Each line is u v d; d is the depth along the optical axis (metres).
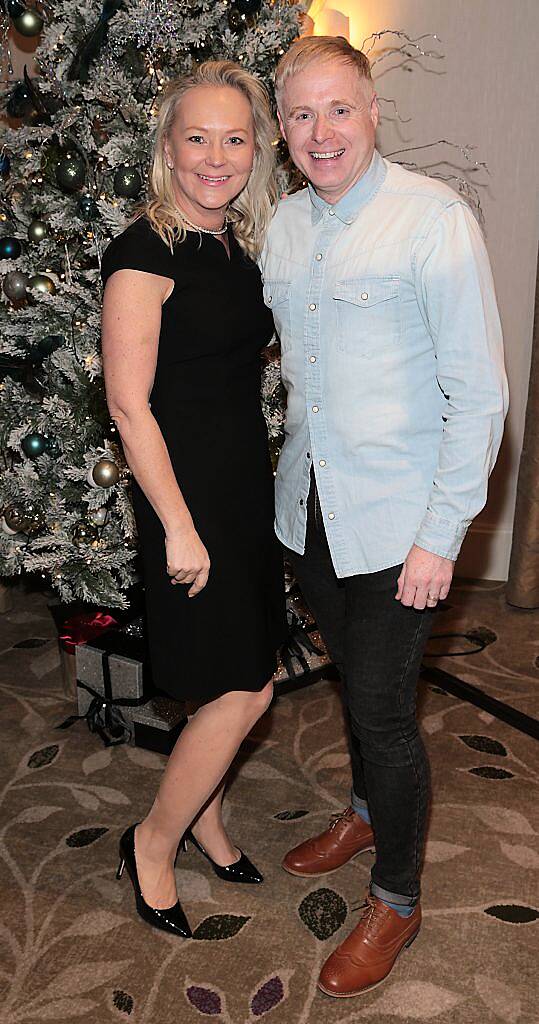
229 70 1.60
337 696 2.81
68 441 2.51
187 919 1.96
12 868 2.11
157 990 1.79
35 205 2.50
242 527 1.72
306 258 1.61
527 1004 1.75
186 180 1.59
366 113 1.51
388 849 1.76
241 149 1.59
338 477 1.61
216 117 1.55
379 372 1.53
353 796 2.09
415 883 1.80
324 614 1.82
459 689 2.81
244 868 2.08
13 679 2.90
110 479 2.38
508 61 3.10
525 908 1.99
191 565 1.62
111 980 1.81
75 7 2.29
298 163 1.54
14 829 2.23
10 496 2.65
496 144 3.19
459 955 1.87
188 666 1.73
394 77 3.24
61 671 2.95
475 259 1.45
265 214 1.72
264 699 1.83
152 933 1.93
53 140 2.47
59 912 1.98
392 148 3.32
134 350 1.54
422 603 1.54
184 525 1.61
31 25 2.45
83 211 2.36
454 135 3.23
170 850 1.92
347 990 1.77
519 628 3.24
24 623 3.26
